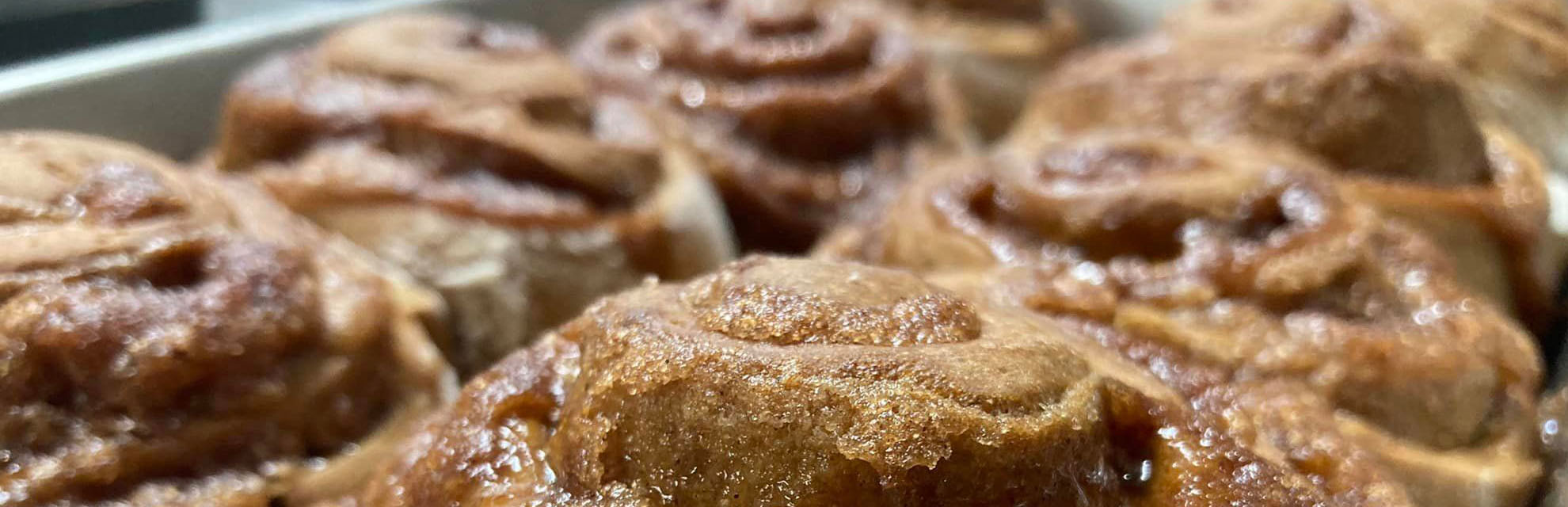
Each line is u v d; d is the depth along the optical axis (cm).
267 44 29
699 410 17
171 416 20
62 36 29
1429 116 26
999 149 28
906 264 23
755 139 30
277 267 21
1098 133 26
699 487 17
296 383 21
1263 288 21
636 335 17
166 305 20
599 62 31
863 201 30
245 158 26
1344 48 28
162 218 21
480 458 18
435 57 26
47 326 20
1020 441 16
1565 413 22
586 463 17
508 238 25
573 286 25
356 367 21
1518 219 25
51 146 21
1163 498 17
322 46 27
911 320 17
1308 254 21
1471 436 21
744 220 30
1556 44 31
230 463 20
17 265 20
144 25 30
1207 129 26
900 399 16
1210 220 22
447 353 24
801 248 30
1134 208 22
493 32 28
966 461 16
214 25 29
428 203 25
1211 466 17
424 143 25
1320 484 18
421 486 18
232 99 26
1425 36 31
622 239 26
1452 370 21
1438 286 22
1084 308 21
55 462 20
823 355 17
